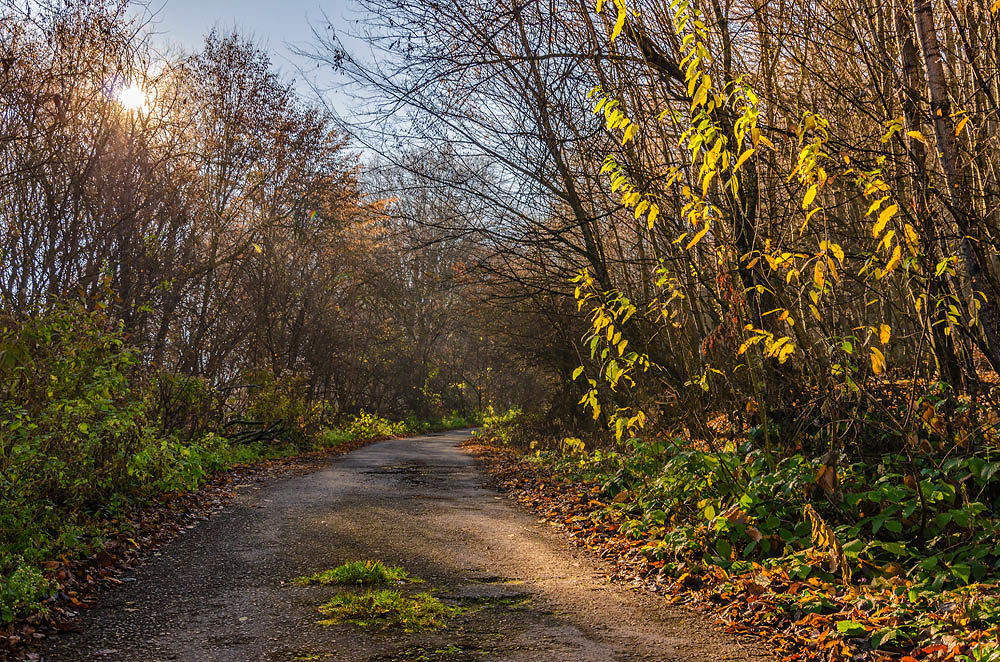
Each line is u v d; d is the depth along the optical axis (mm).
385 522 8617
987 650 3637
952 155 5723
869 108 7891
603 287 13180
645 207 6191
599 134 10789
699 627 4852
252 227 25531
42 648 4305
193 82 21562
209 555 6824
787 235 9312
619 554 7020
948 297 5930
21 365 7395
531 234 13602
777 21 8328
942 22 7715
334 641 4469
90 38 13555
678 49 8672
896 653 4074
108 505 7984
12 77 11953
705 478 7465
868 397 6453
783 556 6082
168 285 16609
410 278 41375
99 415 8250
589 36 10156
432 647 4379
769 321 8344
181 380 14672
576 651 4344
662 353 13445
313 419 22672
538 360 23469
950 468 6156
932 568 5352
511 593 5648
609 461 11789
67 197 14086
